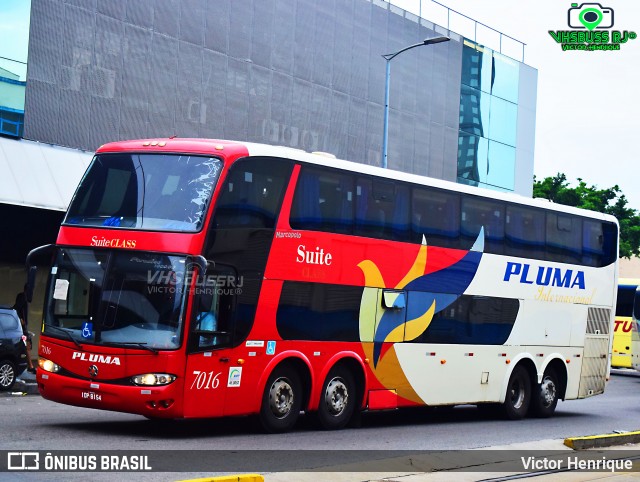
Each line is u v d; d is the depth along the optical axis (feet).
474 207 65.82
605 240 79.71
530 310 70.90
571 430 65.21
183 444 45.34
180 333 45.68
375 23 121.90
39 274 90.58
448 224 63.46
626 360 134.51
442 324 62.75
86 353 46.52
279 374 51.80
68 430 48.29
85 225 48.70
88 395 46.34
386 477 39.37
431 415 72.23
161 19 93.97
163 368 45.37
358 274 56.13
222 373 47.78
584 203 220.64
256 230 49.65
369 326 57.11
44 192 79.41
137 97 91.86
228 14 100.99
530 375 72.23
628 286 136.05
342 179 55.36
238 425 55.11
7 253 87.66
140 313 46.19
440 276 62.49
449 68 135.64
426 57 131.23
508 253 68.69
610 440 56.34
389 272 58.39
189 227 46.65
